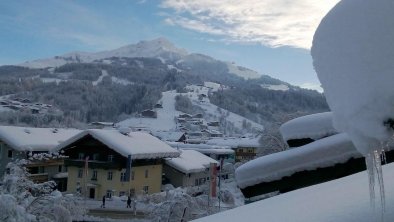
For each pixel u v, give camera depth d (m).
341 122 1.19
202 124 143.00
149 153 37.66
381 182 1.43
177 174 45.25
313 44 1.32
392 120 1.08
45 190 12.58
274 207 2.52
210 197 23.66
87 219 27.25
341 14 1.24
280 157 4.06
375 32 1.13
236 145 71.62
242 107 190.00
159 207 19.39
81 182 38.00
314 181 3.93
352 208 1.86
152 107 168.00
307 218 1.88
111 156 37.53
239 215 2.59
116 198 35.09
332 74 1.21
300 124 4.21
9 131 39.47
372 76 1.10
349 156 3.72
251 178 4.19
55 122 116.25
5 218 9.53
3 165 38.62
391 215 1.63
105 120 163.75
